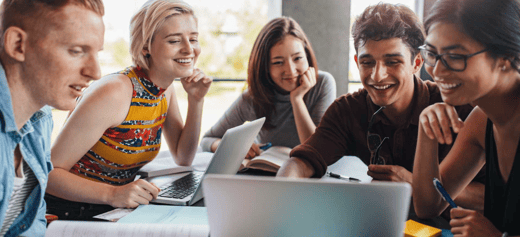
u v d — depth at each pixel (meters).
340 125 1.57
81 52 0.85
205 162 1.79
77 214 1.15
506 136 1.00
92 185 1.24
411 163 1.46
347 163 1.65
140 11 1.40
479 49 0.89
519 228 0.94
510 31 0.87
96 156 1.41
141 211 1.13
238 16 7.41
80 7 0.83
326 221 0.67
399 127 1.45
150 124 1.48
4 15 0.80
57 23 0.80
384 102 1.39
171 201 1.23
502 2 0.87
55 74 0.83
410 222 1.02
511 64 0.90
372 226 0.66
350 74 3.15
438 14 0.93
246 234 0.70
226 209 0.69
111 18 3.49
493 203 1.06
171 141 1.74
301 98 1.98
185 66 1.45
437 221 1.09
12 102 0.84
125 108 1.37
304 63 1.96
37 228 0.96
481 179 1.39
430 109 1.10
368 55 1.35
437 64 0.94
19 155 0.91
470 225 0.90
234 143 1.19
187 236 0.84
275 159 1.60
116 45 7.12
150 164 1.67
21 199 0.93
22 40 0.80
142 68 1.46
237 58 9.19
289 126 2.09
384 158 1.50
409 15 1.34
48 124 1.04
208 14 7.31
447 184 1.17
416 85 1.43
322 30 3.04
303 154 1.45
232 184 0.67
